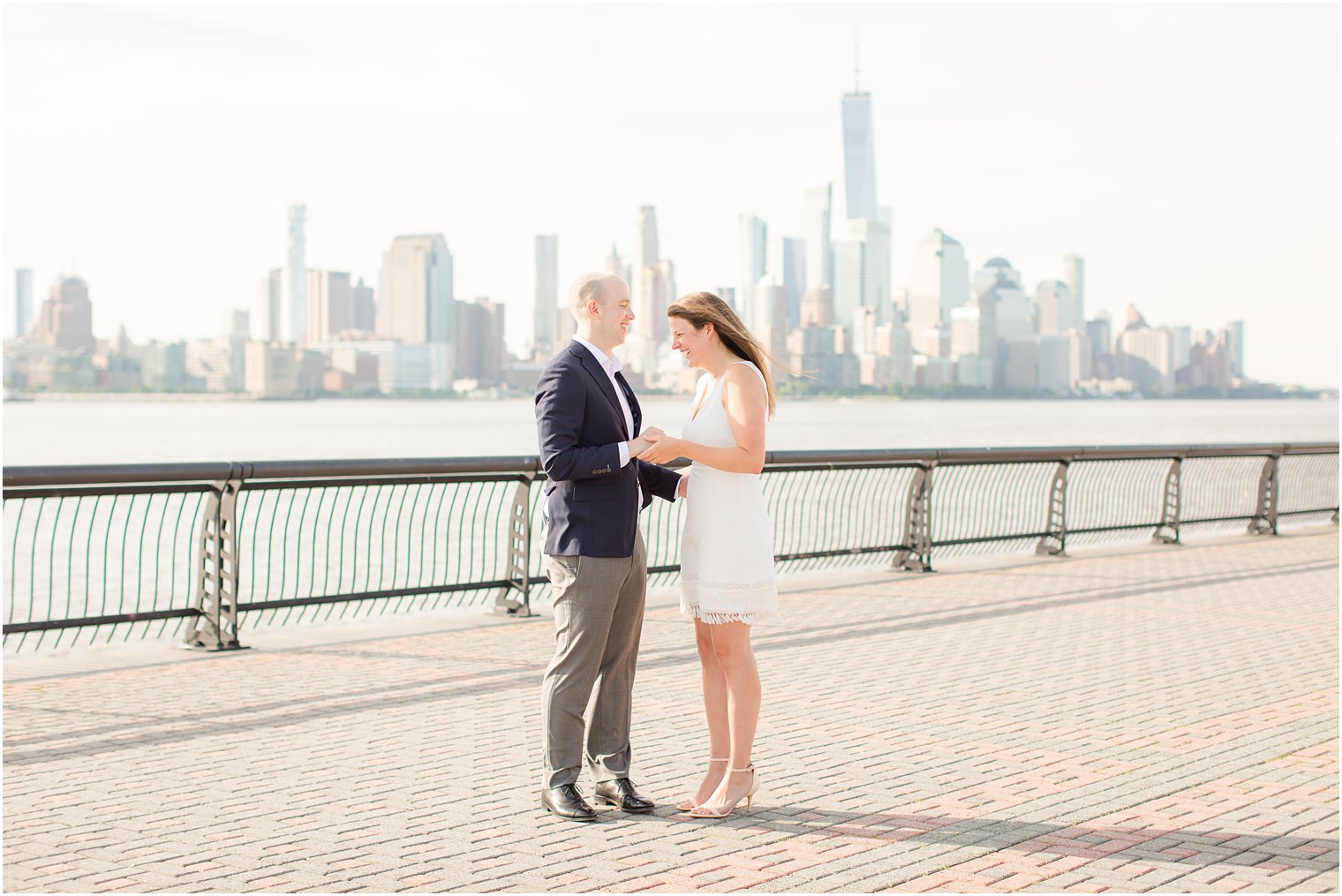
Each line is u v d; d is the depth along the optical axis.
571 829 5.13
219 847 4.87
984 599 11.63
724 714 5.50
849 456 12.55
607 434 5.27
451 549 22.00
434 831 5.08
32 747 6.31
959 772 5.99
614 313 5.34
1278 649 9.30
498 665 8.46
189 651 8.91
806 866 4.70
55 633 13.78
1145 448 16.00
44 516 29.36
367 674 8.16
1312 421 154.88
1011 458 14.28
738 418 5.34
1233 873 4.65
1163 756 6.31
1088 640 9.59
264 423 159.50
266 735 6.59
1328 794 5.66
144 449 80.56
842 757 6.24
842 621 10.32
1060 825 5.19
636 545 5.38
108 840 4.94
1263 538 17.70
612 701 5.46
